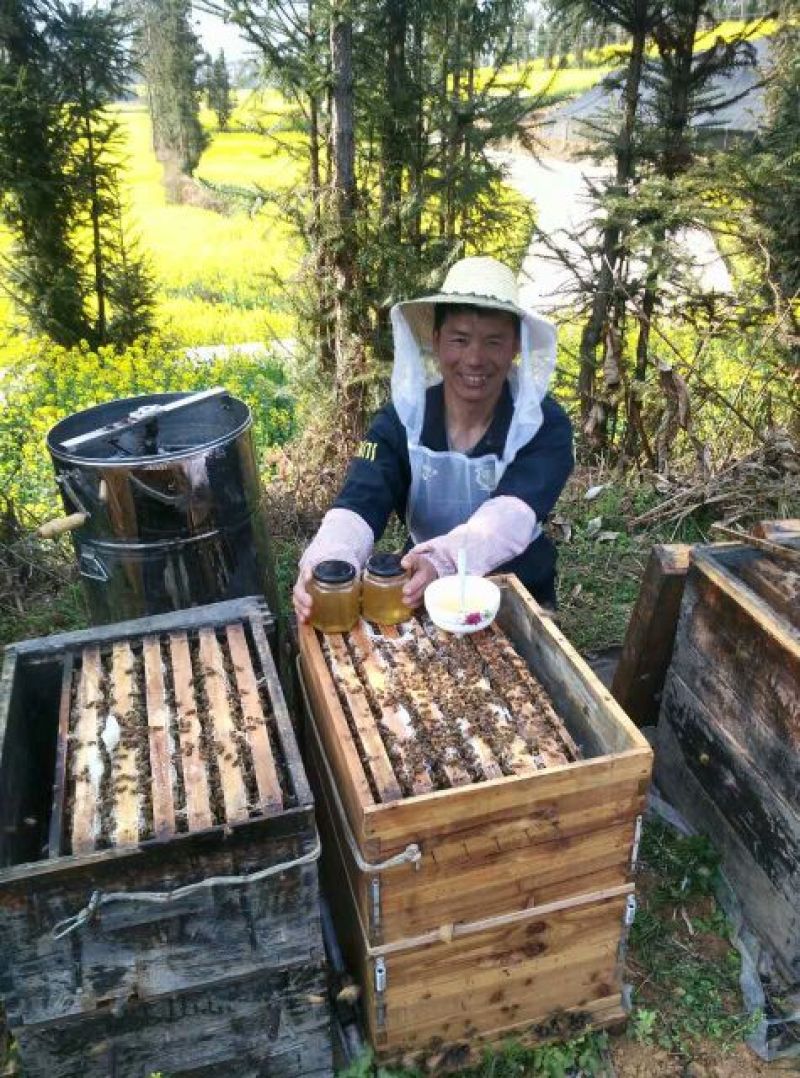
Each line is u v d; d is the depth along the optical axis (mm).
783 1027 2135
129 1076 1790
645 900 2475
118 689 2010
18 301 9250
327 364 5969
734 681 2357
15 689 1999
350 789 1736
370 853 1646
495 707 1916
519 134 5867
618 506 4820
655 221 5195
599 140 5602
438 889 1741
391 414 2621
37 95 8500
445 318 2312
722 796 2445
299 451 5953
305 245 5863
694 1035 2146
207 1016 1775
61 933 1580
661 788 2795
